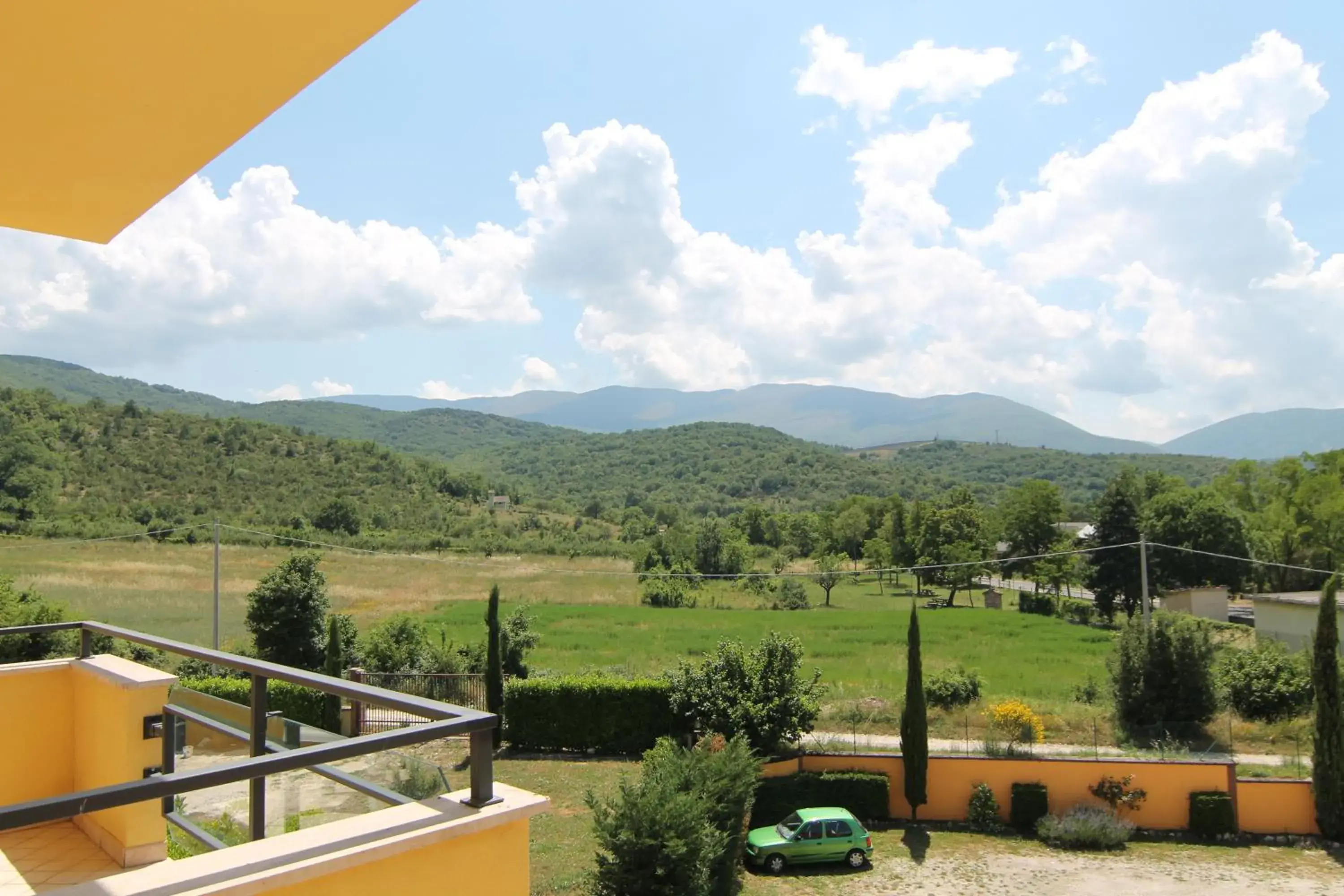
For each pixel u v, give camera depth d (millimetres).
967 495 93188
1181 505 64188
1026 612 68438
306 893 2676
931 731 30531
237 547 67625
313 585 33812
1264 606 43812
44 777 5516
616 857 15555
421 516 94750
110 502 72000
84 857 4977
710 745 23266
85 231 4621
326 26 2695
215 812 4316
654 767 20203
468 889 3062
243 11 2576
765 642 26984
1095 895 19766
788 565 93750
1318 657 24094
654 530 109000
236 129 3416
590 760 27781
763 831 22141
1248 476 74812
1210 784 24344
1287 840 23578
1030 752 26906
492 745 3215
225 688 23375
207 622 43562
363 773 3742
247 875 2596
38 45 2736
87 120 3295
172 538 66688
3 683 5406
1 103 3137
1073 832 23094
